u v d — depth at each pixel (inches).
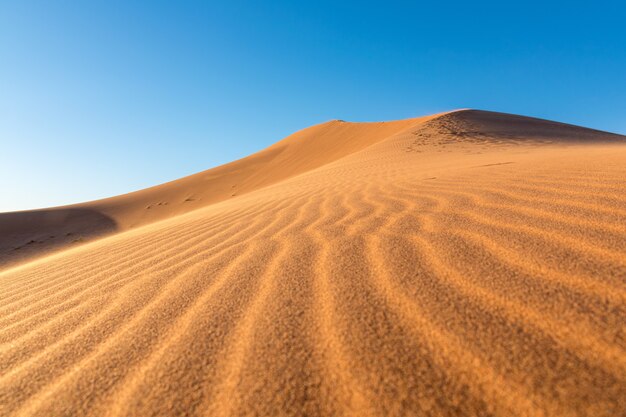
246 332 53.1
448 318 48.3
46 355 56.1
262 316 57.4
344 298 59.1
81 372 49.4
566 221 78.4
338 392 38.7
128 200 1187.9
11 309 86.4
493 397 34.9
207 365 46.4
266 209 178.4
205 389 42.1
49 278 116.0
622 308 43.7
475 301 51.5
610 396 32.4
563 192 103.8
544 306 47.0
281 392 39.9
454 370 38.9
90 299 80.6
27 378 50.2
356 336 47.6
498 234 77.6
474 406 34.5
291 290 65.8
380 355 43.1
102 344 56.6
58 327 66.8
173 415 38.9
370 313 52.9
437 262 67.7
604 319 42.3
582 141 707.4
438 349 42.5
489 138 681.0
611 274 51.9
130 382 45.4
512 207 97.8
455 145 607.5
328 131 1501.0
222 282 76.0
